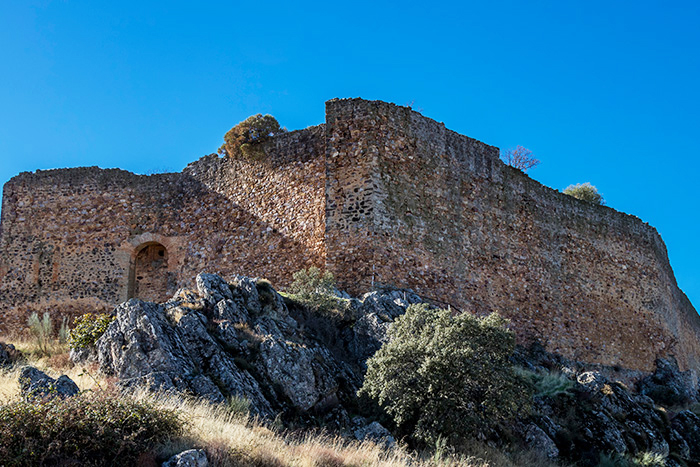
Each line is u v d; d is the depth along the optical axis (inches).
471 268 1167.6
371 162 1085.8
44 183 1359.5
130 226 1306.6
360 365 853.8
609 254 1477.6
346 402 758.5
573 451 845.2
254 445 564.4
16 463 466.6
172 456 510.3
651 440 930.1
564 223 1395.2
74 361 806.5
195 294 848.9
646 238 1595.7
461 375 729.6
